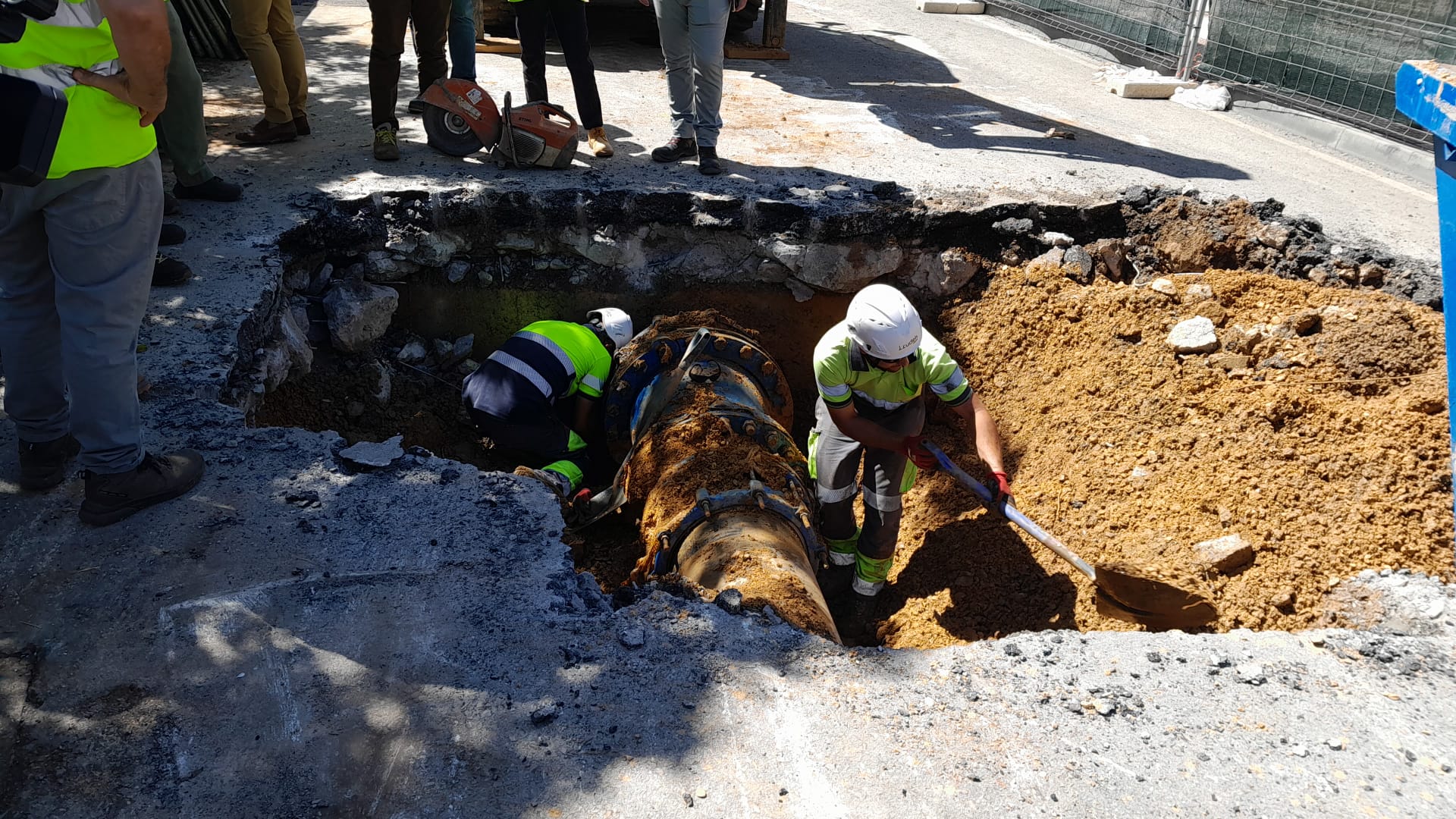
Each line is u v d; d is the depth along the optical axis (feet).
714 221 18.08
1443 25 21.57
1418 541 11.45
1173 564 12.30
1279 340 15.30
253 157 19.43
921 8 37.70
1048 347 17.25
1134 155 21.53
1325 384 14.25
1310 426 13.50
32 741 7.56
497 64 26.05
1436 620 10.00
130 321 9.08
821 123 23.04
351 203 17.47
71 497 10.07
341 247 17.46
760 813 7.35
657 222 18.28
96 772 7.36
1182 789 7.70
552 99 23.73
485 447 17.97
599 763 7.66
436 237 17.89
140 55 7.97
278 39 19.76
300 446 11.23
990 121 23.94
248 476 10.61
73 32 8.07
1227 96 26.45
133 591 8.95
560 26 18.99
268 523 9.90
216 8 25.79
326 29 30.14
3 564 9.18
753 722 8.12
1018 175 19.79
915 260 18.38
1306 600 11.26
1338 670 9.04
